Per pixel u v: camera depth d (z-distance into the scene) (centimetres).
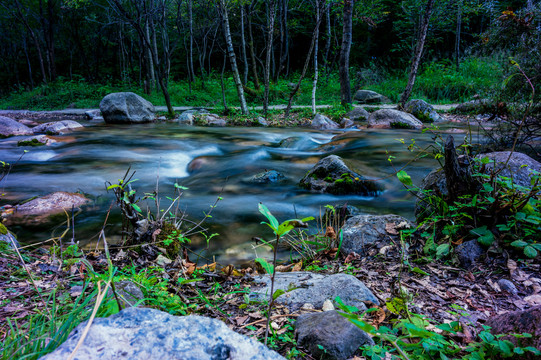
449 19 2616
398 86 2425
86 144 1049
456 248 326
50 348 146
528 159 426
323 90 2581
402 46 2980
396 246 356
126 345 104
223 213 530
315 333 205
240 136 1223
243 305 237
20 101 2556
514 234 317
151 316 115
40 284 269
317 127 1504
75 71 3631
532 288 268
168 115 1784
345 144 1005
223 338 109
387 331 201
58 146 1027
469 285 281
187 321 114
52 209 526
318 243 387
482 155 448
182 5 2336
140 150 980
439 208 368
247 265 377
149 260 349
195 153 967
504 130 682
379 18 2536
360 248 367
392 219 405
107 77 3472
